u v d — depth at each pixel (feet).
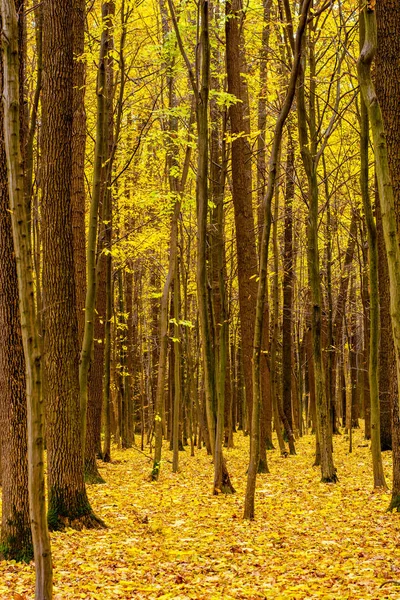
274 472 53.31
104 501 39.55
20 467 25.86
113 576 23.66
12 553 25.54
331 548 27.22
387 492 40.55
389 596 19.65
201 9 41.19
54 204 32.19
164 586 22.36
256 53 60.75
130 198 60.85
